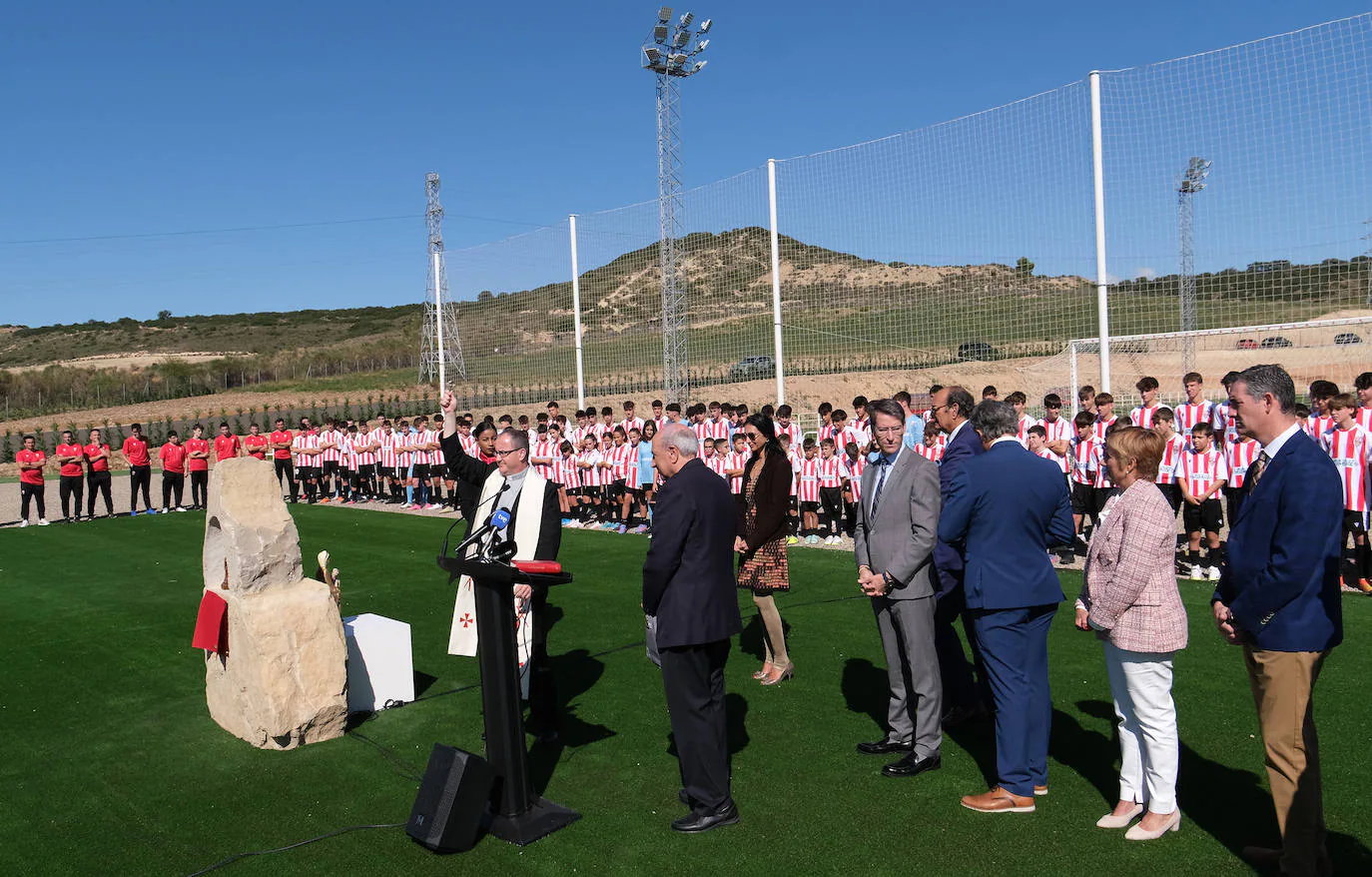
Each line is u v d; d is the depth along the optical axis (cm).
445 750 395
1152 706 370
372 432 1833
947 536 406
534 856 378
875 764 461
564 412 1647
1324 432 810
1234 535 340
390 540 1253
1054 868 353
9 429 3812
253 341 10656
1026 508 393
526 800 403
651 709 555
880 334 1212
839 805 415
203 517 1583
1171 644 361
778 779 446
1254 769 434
